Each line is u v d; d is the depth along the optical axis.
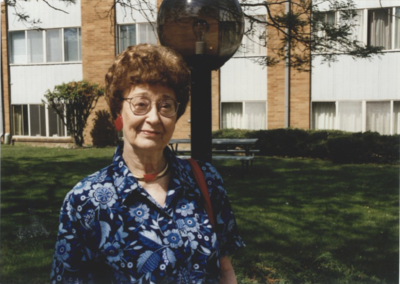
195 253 1.58
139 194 1.58
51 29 16.25
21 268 4.19
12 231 5.27
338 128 13.95
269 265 4.27
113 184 1.58
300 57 6.55
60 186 8.01
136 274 1.50
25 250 4.67
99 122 15.84
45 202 6.82
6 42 16.61
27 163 10.81
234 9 3.00
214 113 15.00
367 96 13.61
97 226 1.52
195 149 3.03
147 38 15.19
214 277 1.62
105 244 1.51
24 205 6.61
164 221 1.57
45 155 12.55
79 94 15.09
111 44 15.50
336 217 6.02
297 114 14.21
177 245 1.55
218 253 1.66
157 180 1.67
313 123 14.23
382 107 13.52
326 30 5.99
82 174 9.23
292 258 4.45
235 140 9.99
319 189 7.81
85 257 1.53
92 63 15.78
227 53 3.07
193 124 3.03
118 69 1.62
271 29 10.48
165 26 3.00
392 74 13.34
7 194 7.33
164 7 3.01
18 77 16.75
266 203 6.76
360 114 13.73
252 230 5.38
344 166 10.77
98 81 15.80
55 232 5.28
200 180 1.72
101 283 1.55
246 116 14.80
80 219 1.53
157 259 1.52
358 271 4.14
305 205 6.66
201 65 3.04
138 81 1.58
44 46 16.39
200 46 2.96
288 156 13.19
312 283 3.94
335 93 13.88
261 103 14.62
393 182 8.48
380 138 11.62
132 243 1.52
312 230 5.42
